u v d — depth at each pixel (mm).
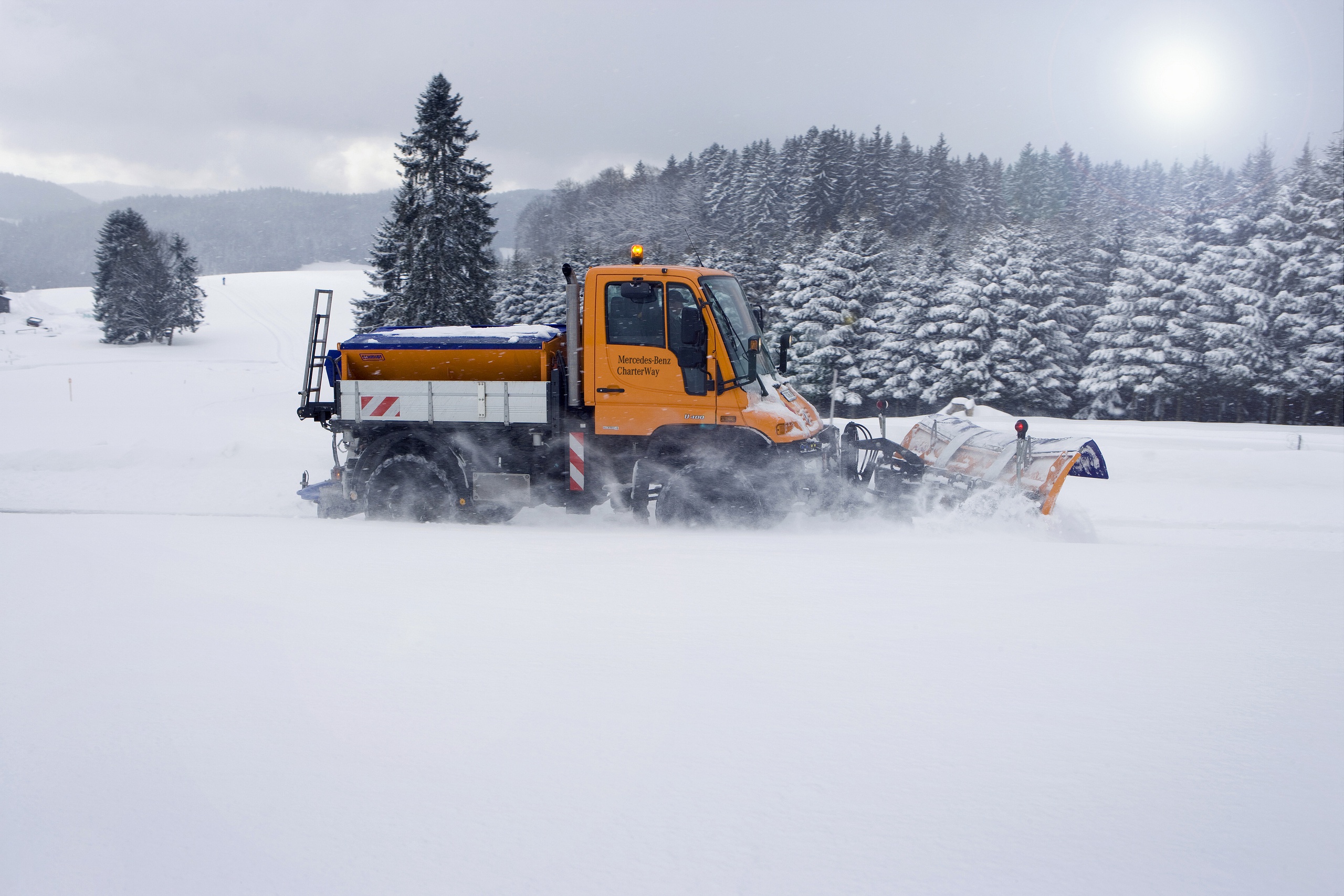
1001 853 1676
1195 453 13609
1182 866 1622
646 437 8008
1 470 13586
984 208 80562
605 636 3230
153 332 76375
